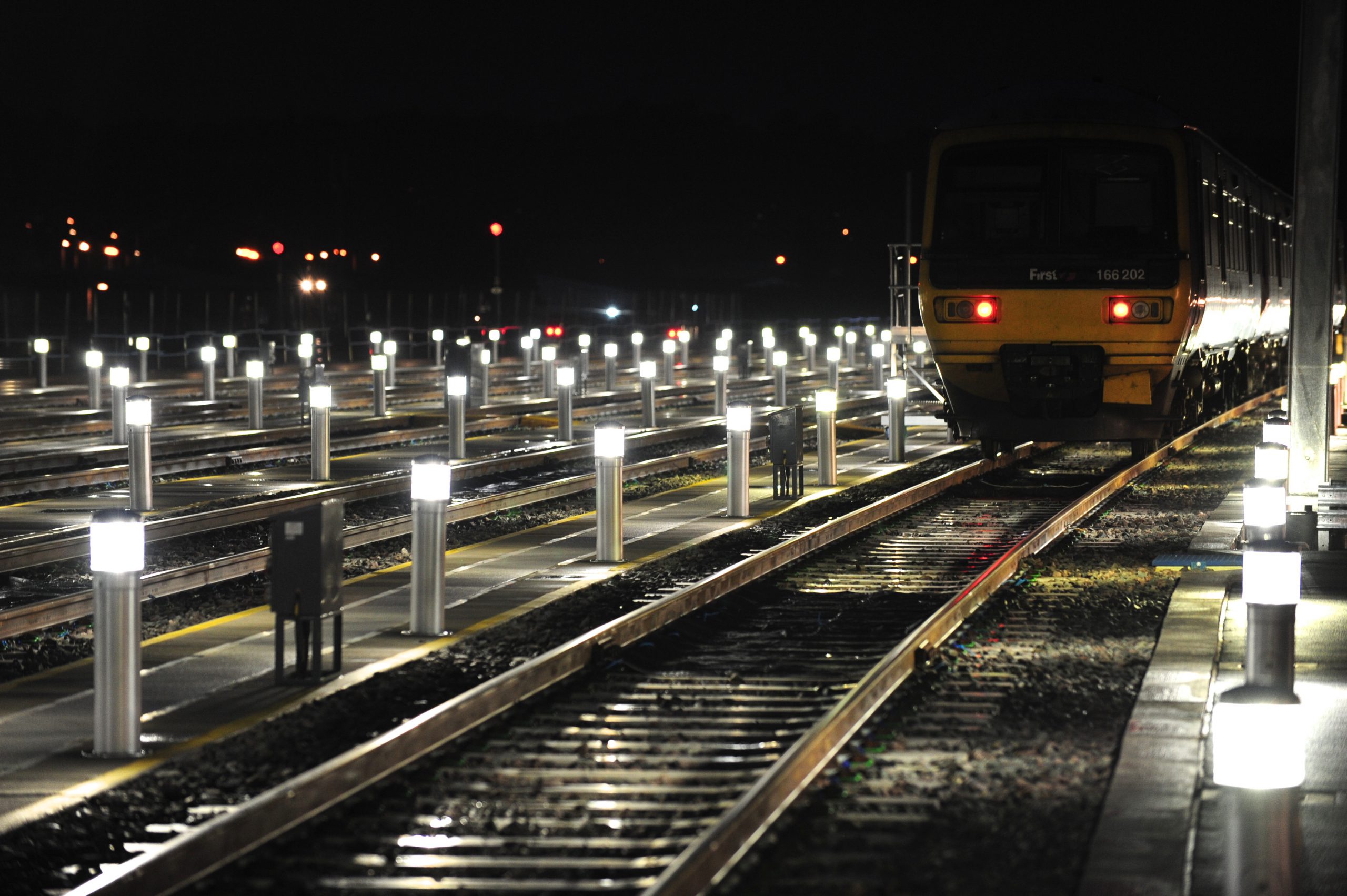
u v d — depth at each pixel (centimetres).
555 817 1369
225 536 3306
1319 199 3048
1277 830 921
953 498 3878
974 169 3894
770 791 1305
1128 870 1123
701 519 3444
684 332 10850
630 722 1714
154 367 10650
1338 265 7694
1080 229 3834
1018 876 1152
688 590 2316
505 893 1169
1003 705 1725
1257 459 2245
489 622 2247
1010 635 2148
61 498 3822
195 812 1372
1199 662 1866
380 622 2248
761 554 2684
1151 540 3059
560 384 5256
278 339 11981
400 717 1697
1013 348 3891
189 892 1170
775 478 3803
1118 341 3825
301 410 6238
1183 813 1261
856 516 3256
